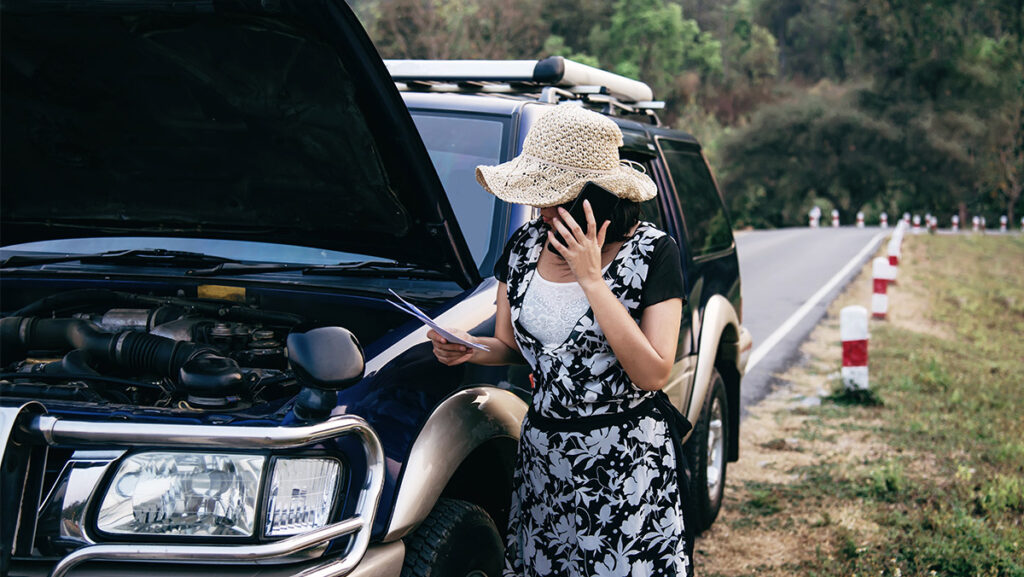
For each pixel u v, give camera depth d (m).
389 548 2.19
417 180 2.46
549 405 2.35
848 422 6.80
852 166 68.19
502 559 2.68
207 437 1.94
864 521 4.76
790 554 4.40
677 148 4.88
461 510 2.48
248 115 2.46
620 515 2.34
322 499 2.07
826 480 5.46
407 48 32.66
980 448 6.04
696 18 101.19
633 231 2.35
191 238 3.23
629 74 63.97
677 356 4.04
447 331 2.27
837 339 10.69
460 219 3.14
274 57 2.21
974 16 71.00
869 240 29.09
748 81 93.00
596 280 2.19
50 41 2.29
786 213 70.94
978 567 4.13
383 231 2.82
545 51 52.97
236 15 2.06
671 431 2.45
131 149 2.71
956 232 43.53
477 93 3.90
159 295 3.00
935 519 4.66
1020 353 10.41
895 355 9.55
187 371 2.25
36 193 2.98
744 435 6.48
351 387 2.25
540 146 2.29
